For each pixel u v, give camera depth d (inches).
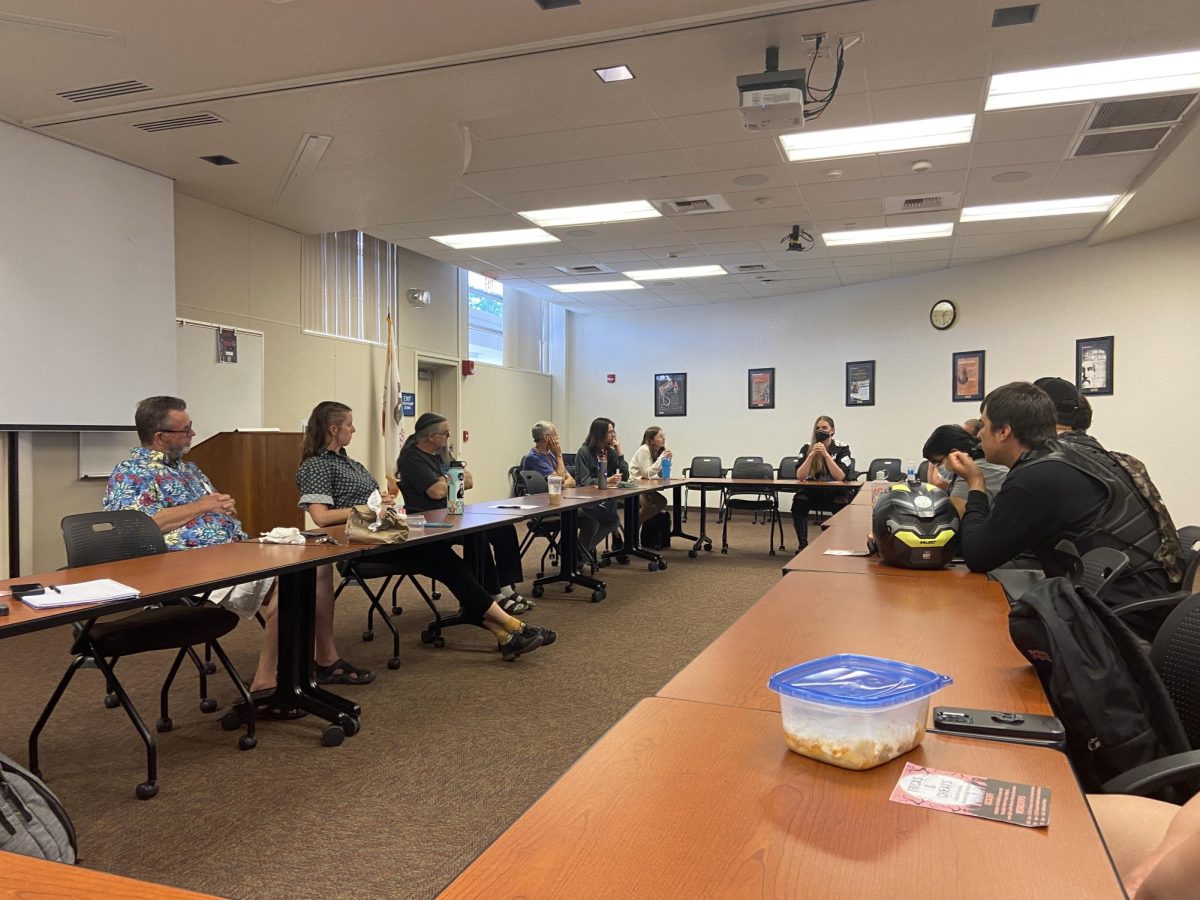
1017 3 131.6
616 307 449.4
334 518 131.4
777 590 79.0
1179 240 267.9
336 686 132.1
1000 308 329.1
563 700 125.3
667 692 47.3
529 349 442.9
